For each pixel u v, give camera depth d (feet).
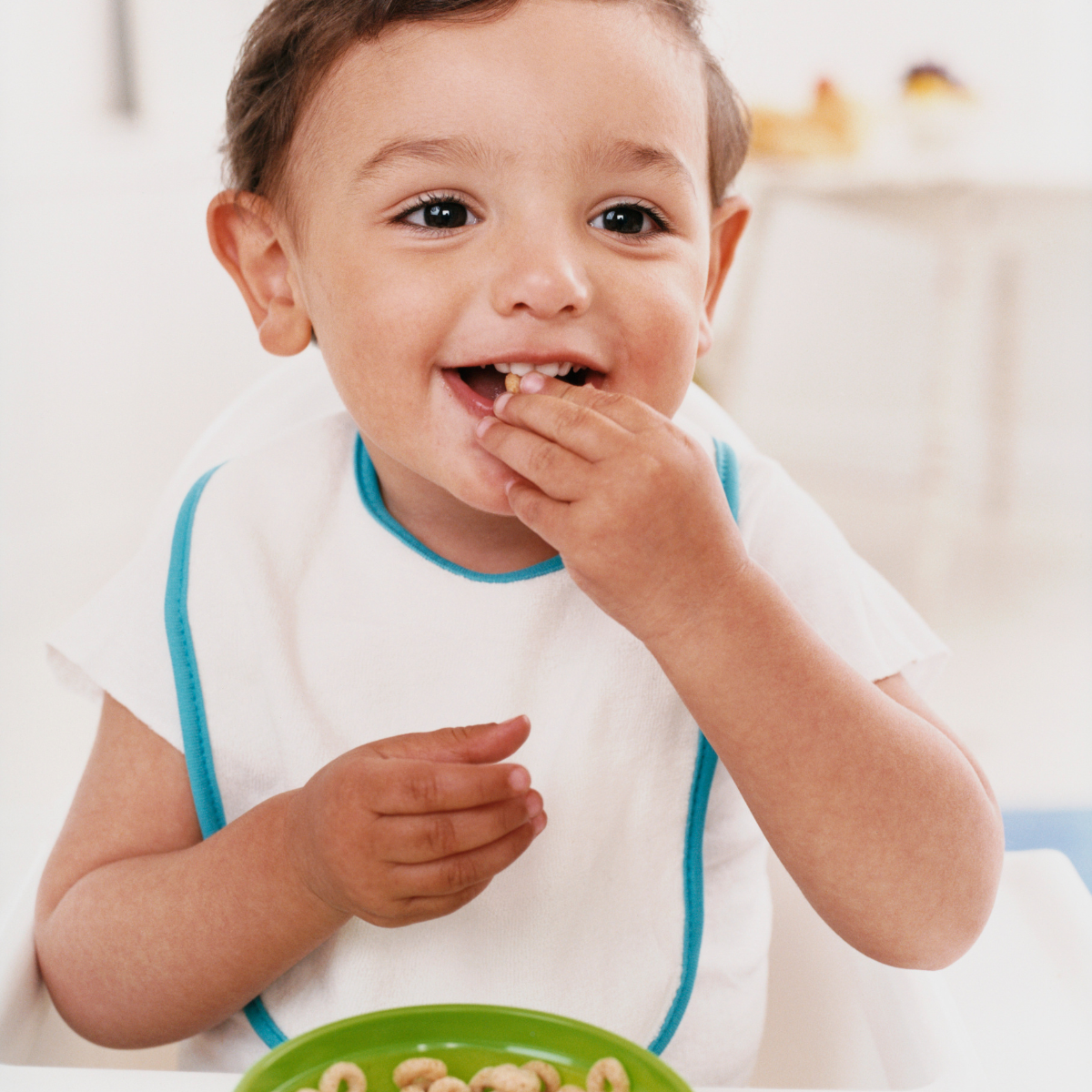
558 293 1.97
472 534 2.42
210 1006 2.11
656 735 2.33
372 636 2.38
